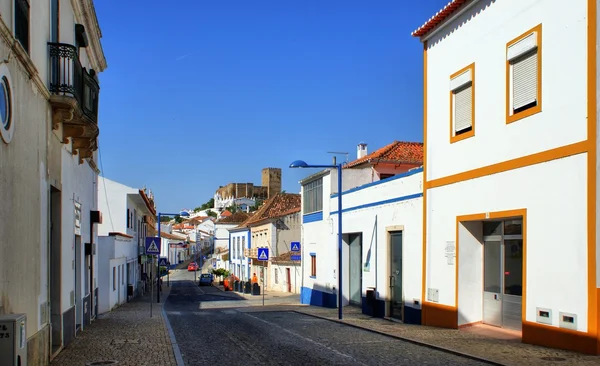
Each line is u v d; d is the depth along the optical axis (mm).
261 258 30672
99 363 10805
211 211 196750
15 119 8141
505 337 13164
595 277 10312
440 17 16062
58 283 12250
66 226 12992
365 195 22250
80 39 15234
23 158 8680
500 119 13500
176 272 99000
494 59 13836
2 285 7477
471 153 14695
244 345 13023
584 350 10508
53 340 12258
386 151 28438
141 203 42500
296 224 50781
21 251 8531
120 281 32562
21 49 8148
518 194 12703
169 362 10867
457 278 15117
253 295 44594
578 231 10797
